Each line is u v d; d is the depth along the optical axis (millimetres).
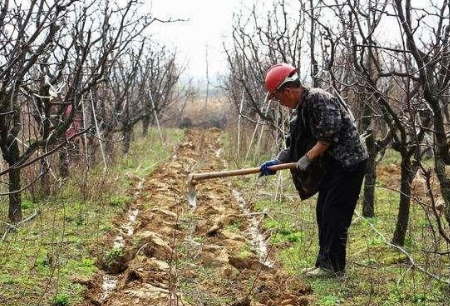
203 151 16828
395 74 4691
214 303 5230
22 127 7520
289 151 5844
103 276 6113
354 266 5906
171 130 25422
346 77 7840
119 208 9039
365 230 7309
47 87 6512
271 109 11016
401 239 6344
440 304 4898
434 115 4648
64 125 6242
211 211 8797
